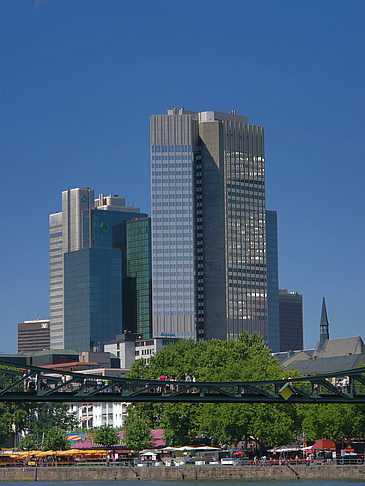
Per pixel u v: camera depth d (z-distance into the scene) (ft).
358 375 533.14
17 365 492.95
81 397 500.33
